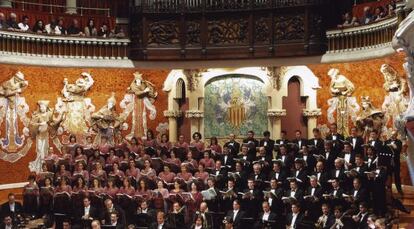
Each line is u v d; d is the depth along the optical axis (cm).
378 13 1844
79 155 1808
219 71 2161
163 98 2192
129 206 1600
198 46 2148
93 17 2172
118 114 2156
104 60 2155
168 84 2180
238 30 2128
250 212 1549
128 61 2181
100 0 2273
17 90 1969
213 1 2134
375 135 1584
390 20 1716
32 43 2025
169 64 2186
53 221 1509
